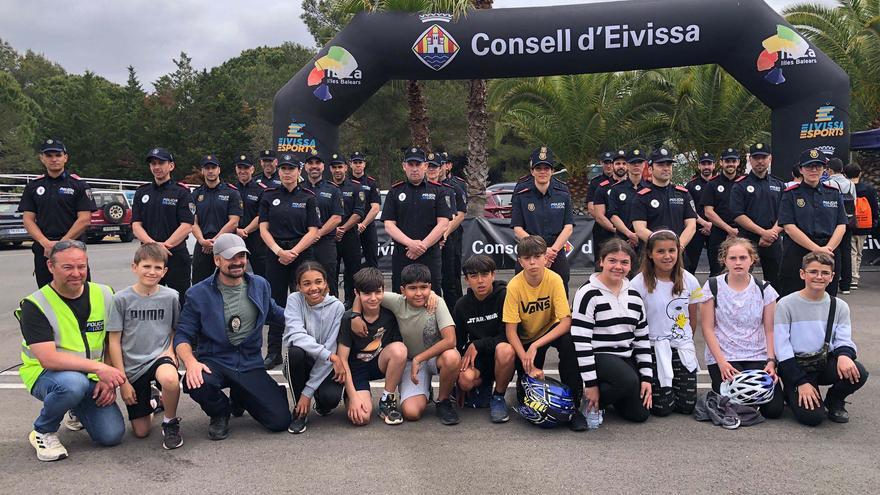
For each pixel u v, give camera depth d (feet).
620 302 13.19
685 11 27.53
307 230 19.67
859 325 21.53
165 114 129.39
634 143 50.11
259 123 122.72
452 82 87.10
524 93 48.26
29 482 10.52
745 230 22.25
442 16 28.55
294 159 19.43
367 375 14.06
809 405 12.76
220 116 128.36
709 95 46.57
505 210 51.06
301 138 29.45
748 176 22.33
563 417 12.67
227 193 22.33
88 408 12.07
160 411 14.14
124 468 11.09
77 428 13.08
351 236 24.70
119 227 65.62
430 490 10.08
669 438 12.34
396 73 29.60
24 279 36.78
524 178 21.12
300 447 12.06
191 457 11.59
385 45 28.86
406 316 13.84
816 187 19.56
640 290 13.91
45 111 160.04
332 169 24.82
